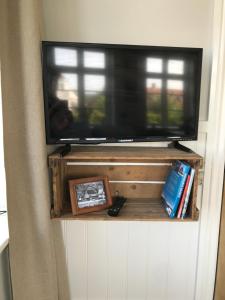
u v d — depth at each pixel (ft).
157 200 4.42
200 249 4.66
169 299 4.85
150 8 4.08
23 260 3.54
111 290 4.80
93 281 4.77
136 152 3.93
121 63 3.65
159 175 4.42
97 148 4.23
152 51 3.68
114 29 4.09
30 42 3.29
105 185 4.17
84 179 4.09
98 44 3.56
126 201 4.35
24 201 3.52
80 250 4.66
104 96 3.69
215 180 4.39
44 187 3.60
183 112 3.87
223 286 4.41
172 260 4.75
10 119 3.25
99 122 3.75
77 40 4.09
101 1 4.03
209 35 4.16
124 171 4.38
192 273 4.79
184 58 3.75
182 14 4.11
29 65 3.32
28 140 3.48
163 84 3.77
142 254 4.72
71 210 4.04
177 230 4.65
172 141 4.13
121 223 4.59
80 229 4.58
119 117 3.77
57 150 4.02
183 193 3.76
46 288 3.88
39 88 3.41
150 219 3.80
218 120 4.23
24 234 3.54
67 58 3.54
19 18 3.26
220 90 4.15
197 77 3.80
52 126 3.65
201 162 3.68
